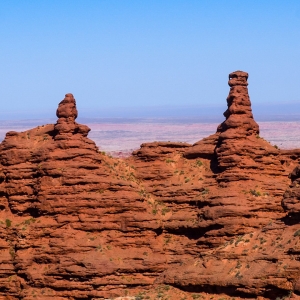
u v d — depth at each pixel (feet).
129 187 530.68
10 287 519.19
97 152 550.36
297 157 565.53
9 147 548.31
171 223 528.63
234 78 559.79
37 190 532.32
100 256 510.17
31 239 523.29
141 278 507.71
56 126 545.03
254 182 533.55
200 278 432.66
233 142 547.08
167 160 571.69
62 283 508.12
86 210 523.70
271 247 423.64
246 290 412.16
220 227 513.45
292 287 396.98
